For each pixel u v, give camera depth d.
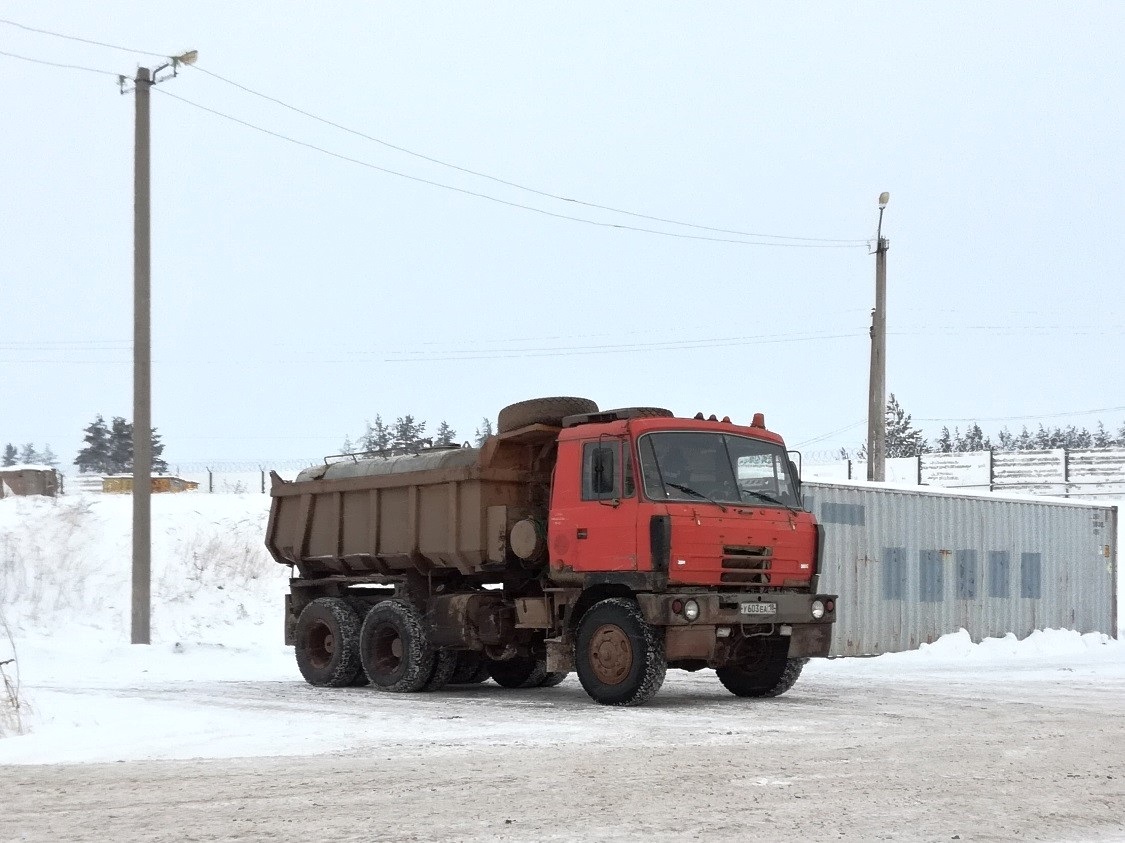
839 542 24.20
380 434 92.19
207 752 10.33
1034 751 10.18
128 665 19.62
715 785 8.41
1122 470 45.81
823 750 10.15
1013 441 104.88
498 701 14.91
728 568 13.99
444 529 16.38
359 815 7.41
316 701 14.89
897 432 88.94
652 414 14.64
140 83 22.73
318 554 18.50
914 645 25.38
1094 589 29.59
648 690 13.70
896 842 6.76
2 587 26.19
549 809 7.59
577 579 14.53
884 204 33.81
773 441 15.04
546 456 16.02
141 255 22.58
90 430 96.56
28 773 9.22
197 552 29.50
